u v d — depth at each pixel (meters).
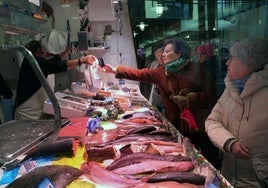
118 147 1.60
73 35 4.49
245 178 1.26
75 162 1.45
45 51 3.49
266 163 1.20
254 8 1.30
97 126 2.06
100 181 1.23
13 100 3.22
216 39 1.70
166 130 1.89
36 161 1.45
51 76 3.69
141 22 5.09
